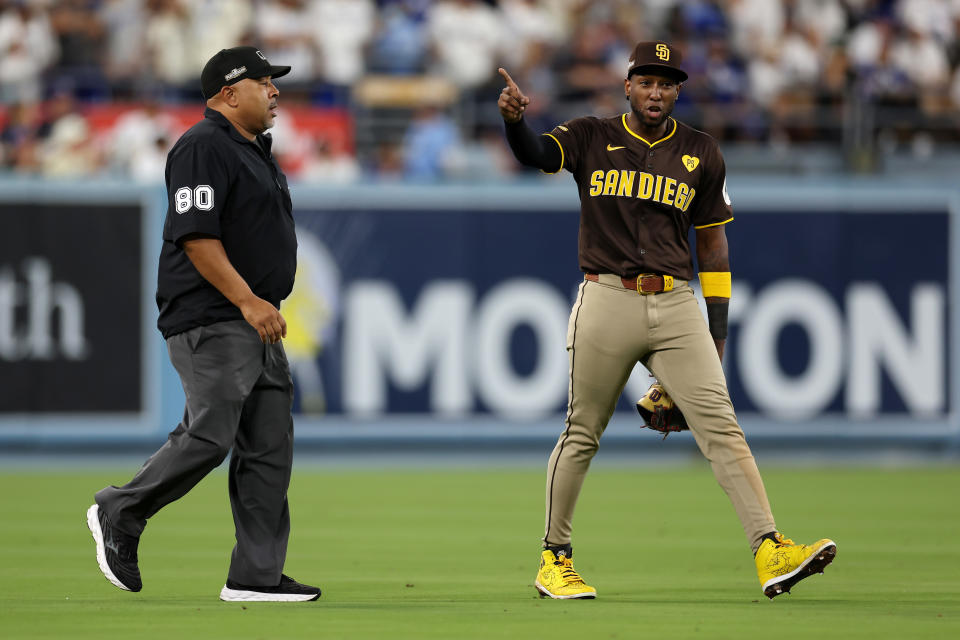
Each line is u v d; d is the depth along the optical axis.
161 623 17.20
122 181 48.41
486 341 50.25
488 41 58.97
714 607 19.12
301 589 19.62
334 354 49.53
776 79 59.12
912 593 21.05
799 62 59.97
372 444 49.72
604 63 57.59
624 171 19.62
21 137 52.97
